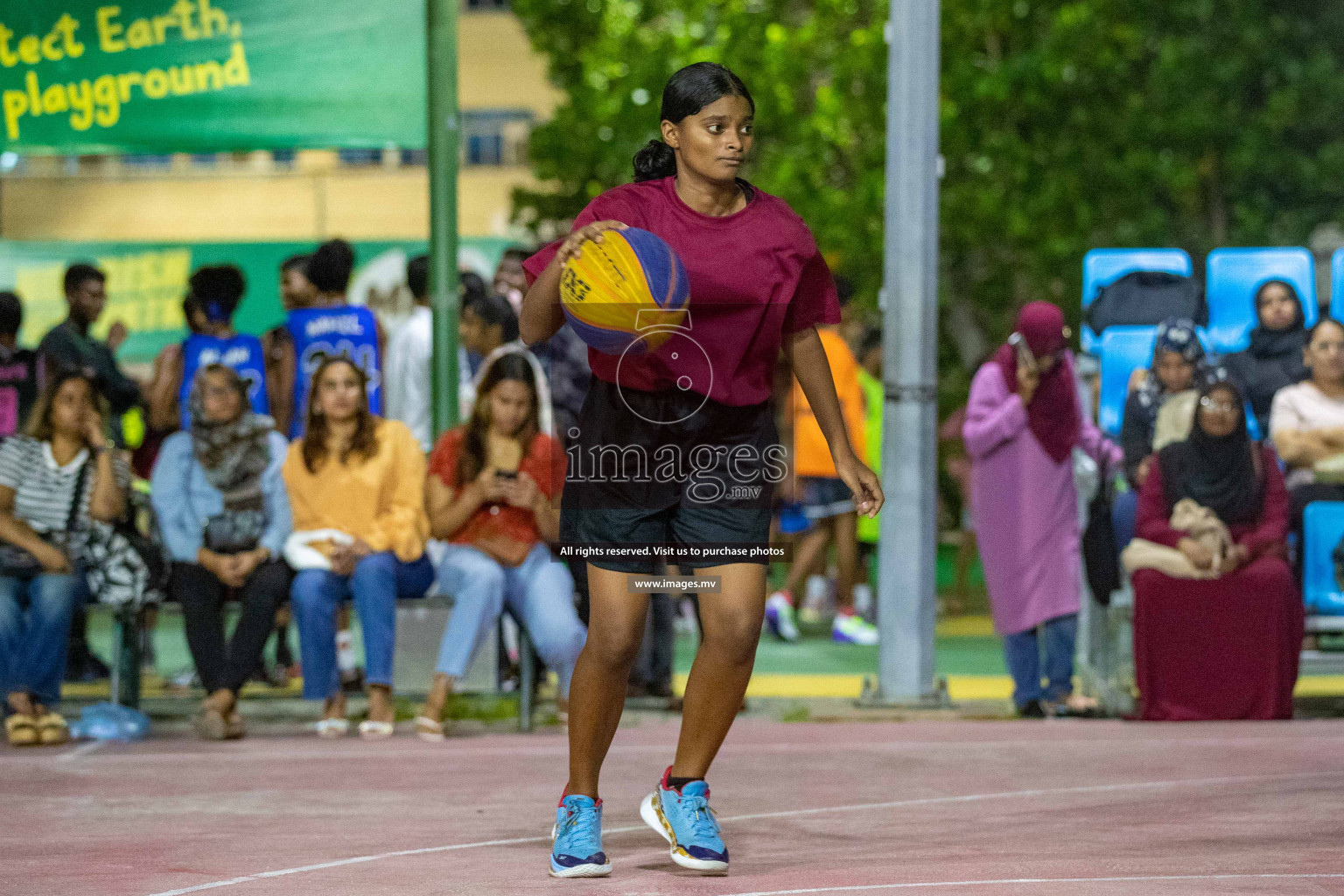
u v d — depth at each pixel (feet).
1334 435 64.95
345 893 33.09
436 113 69.67
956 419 109.50
